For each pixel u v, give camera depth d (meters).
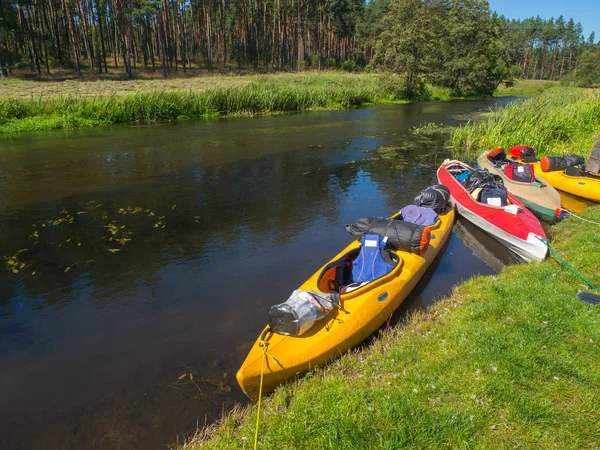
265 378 4.22
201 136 20.06
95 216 9.95
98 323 5.89
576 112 17.23
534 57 112.88
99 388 4.65
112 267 7.50
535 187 9.97
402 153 16.72
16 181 12.73
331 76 50.97
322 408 3.75
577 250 6.96
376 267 5.96
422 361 4.32
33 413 4.34
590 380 3.82
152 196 11.42
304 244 8.41
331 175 13.55
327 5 66.12
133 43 53.75
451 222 8.73
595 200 10.30
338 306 5.05
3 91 31.31
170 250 8.16
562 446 3.23
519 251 7.73
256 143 18.55
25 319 6.02
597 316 4.75
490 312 5.07
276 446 3.41
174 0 58.66
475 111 29.86
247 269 7.38
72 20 45.50
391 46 38.34
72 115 22.84
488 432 3.39
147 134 20.52
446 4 44.78
